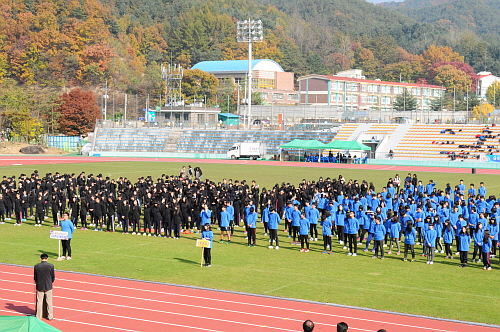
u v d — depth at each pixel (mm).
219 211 41625
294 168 94688
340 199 44844
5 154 125688
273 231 37312
